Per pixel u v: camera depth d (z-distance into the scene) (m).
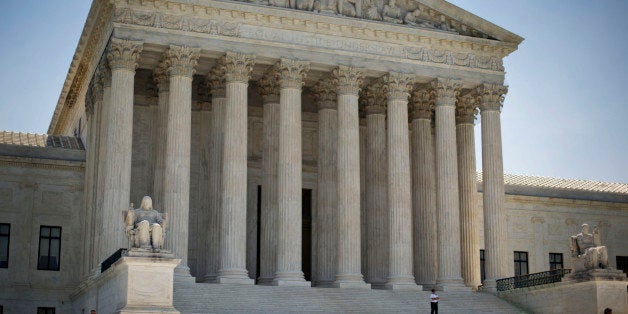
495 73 77.31
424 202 79.31
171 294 49.62
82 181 77.88
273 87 74.69
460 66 76.25
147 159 74.94
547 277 66.50
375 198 77.81
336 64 71.75
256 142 81.25
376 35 73.56
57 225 76.44
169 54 66.81
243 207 67.06
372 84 77.50
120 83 65.19
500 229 74.56
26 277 74.69
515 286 70.31
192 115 78.19
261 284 72.25
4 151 76.44
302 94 83.44
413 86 78.19
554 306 64.00
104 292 56.78
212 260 70.69
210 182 72.31
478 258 78.88
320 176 76.44
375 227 77.44
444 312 64.50
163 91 71.44
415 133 80.50
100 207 66.38
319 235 75.56
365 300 64.56
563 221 96.44
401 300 66.00
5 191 75.50
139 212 51.53
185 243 64.75
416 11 75.31
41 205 76.31
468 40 76.19
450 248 73.00
